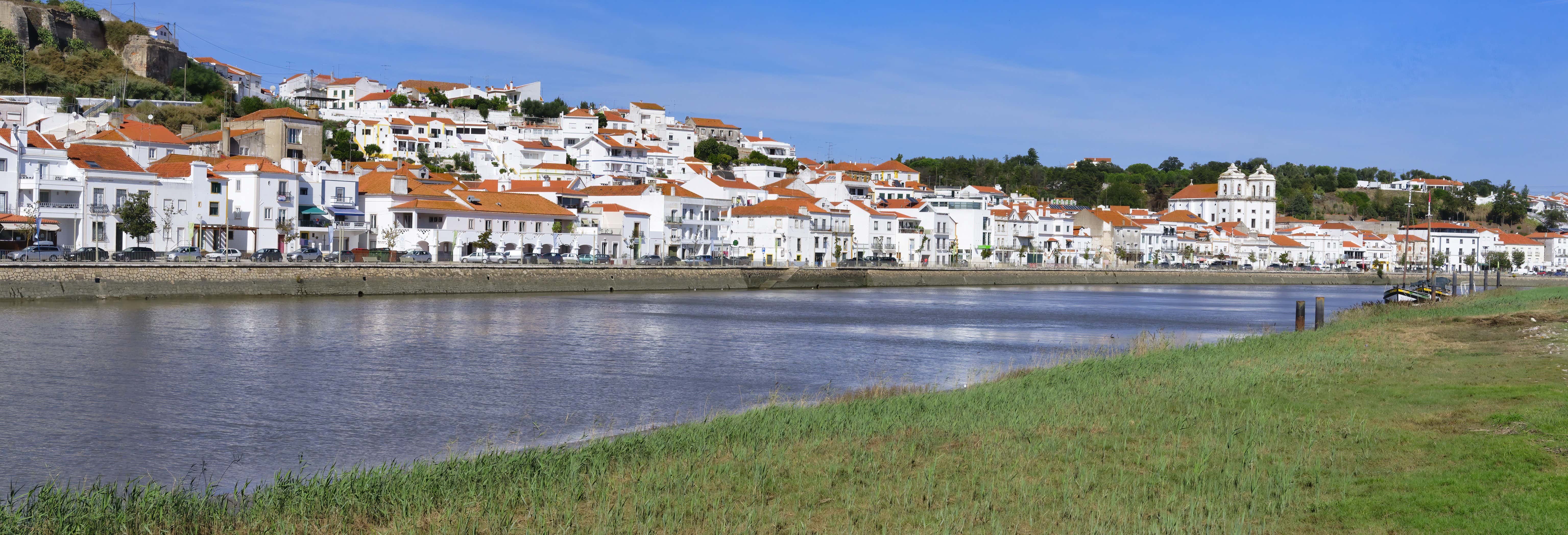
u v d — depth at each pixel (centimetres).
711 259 17838
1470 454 3080
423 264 11931
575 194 18212
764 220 19800
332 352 6800
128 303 9431
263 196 13688
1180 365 5331
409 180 16512
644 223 18150
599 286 13538
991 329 9612
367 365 6284
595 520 2872
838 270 16800
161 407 4850
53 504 2997
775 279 15938
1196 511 2778
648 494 3059
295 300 10500
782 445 3625
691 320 9738
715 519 2858
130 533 2842
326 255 12975
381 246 15025
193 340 7119
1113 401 4191
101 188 12325
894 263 19675
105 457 3944
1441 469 2972
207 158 15062
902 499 2997
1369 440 3344
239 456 3988
